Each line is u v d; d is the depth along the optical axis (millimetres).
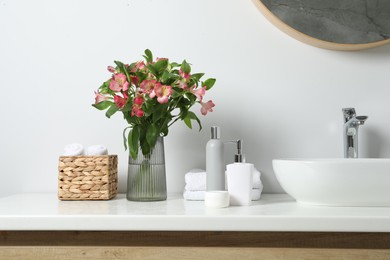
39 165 1577
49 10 1597
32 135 1581
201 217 1008
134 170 1320
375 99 1542
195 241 1037
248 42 1564
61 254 1025
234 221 1003
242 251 1003
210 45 1568
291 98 1550
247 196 1205
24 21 1597
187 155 1557
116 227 1017
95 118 1576
